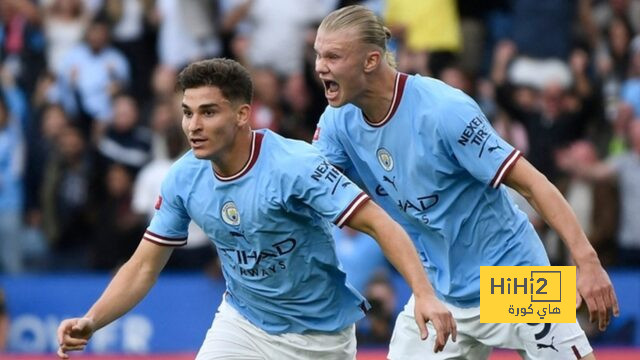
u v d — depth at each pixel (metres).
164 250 20.52
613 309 19.34
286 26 43.81
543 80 43.56
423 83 20.52
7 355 39.66
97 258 41.91
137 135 42.53
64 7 47.53
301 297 20.28
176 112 40.75
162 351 40.28
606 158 43.22
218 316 21.23
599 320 19.39
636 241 40.75
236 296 20.84
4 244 43.16
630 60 46.31
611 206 40.72
